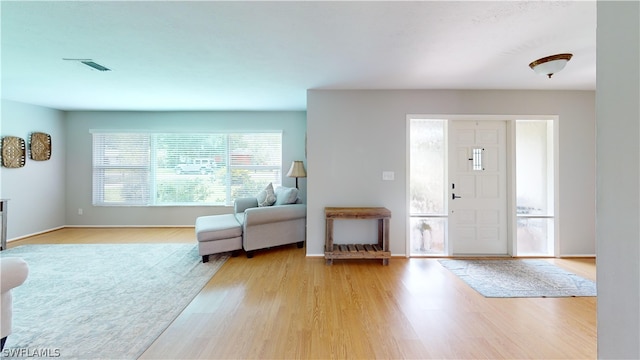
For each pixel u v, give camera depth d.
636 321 0.65
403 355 1.88
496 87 3.85
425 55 2.82
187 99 4.72
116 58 2.91
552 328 2.21
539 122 4.11
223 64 3.08
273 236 4.21
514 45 2.59
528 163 4.11
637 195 0.64
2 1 1.91
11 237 4.77
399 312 2.45
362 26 2.27
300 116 5.80
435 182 4.10
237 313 2.42
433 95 3.96
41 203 5.26
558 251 3.96
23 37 2.45
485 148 4.09
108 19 2.16
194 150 5.82
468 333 2.13
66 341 2.01
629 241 0.65
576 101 3.94
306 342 2.02
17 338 2.04
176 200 5.82
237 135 5.83
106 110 5.67
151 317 2.35
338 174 3.98
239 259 3.91
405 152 3.97
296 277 3.25
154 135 5.78
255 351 1.92
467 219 4.11
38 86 3.93
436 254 4.08
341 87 3.89
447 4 1.98
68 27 2.28
